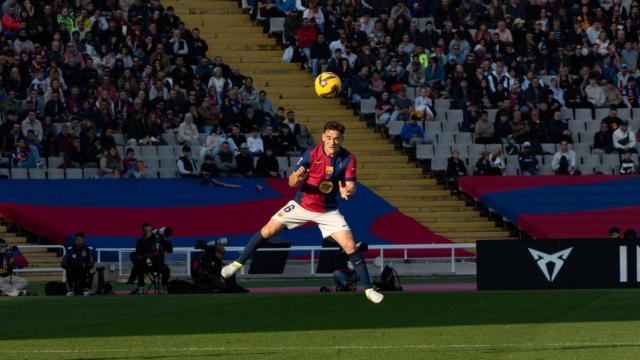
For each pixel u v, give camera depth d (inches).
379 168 2220.7
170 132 2155.5
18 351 907.4
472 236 2081.7
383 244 2026.3
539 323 1088.2
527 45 2497.5
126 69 2175.2
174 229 1980.8
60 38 2208.4
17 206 1937.7
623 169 2233.0
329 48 2405.3
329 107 2357.3
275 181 2105.1
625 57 2519.7
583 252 1475.1
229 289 1520.7
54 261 1863.9
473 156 2244.1
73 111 2101.4
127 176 2060.8
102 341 970.7
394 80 2345.0
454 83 2348.7
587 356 853.2
